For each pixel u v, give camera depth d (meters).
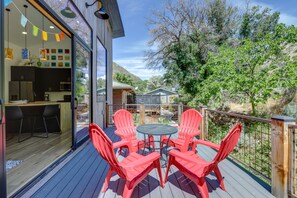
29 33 5.50
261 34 8.59
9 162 2.92
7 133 4.80
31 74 6.19
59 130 5.10
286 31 6.59
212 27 10.70
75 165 2.94
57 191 2.16
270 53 6.69
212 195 2.13
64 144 3.97
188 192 2.18
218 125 6.56
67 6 3.21
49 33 5.46
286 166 2.02
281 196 2.03
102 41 6.54
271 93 7.05
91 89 4.81
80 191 2.17
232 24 10.90
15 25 4.86
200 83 9.63
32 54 6.57
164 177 2.55
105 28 7.25
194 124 3.56
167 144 3.41
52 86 6.61
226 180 2.49
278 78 6.31
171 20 11.09
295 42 6.62
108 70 8.06
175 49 11.10
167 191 2.20
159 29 11.33
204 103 8.65
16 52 6.33
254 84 6.57
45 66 6.62
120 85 14.33
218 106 8.37
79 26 3.96
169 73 11.42
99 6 4.95
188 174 2.12
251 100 6.96
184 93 11.13
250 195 2.13
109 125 6.84
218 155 1.94
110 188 2.25
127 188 1.89
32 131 4.74
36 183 2.31
